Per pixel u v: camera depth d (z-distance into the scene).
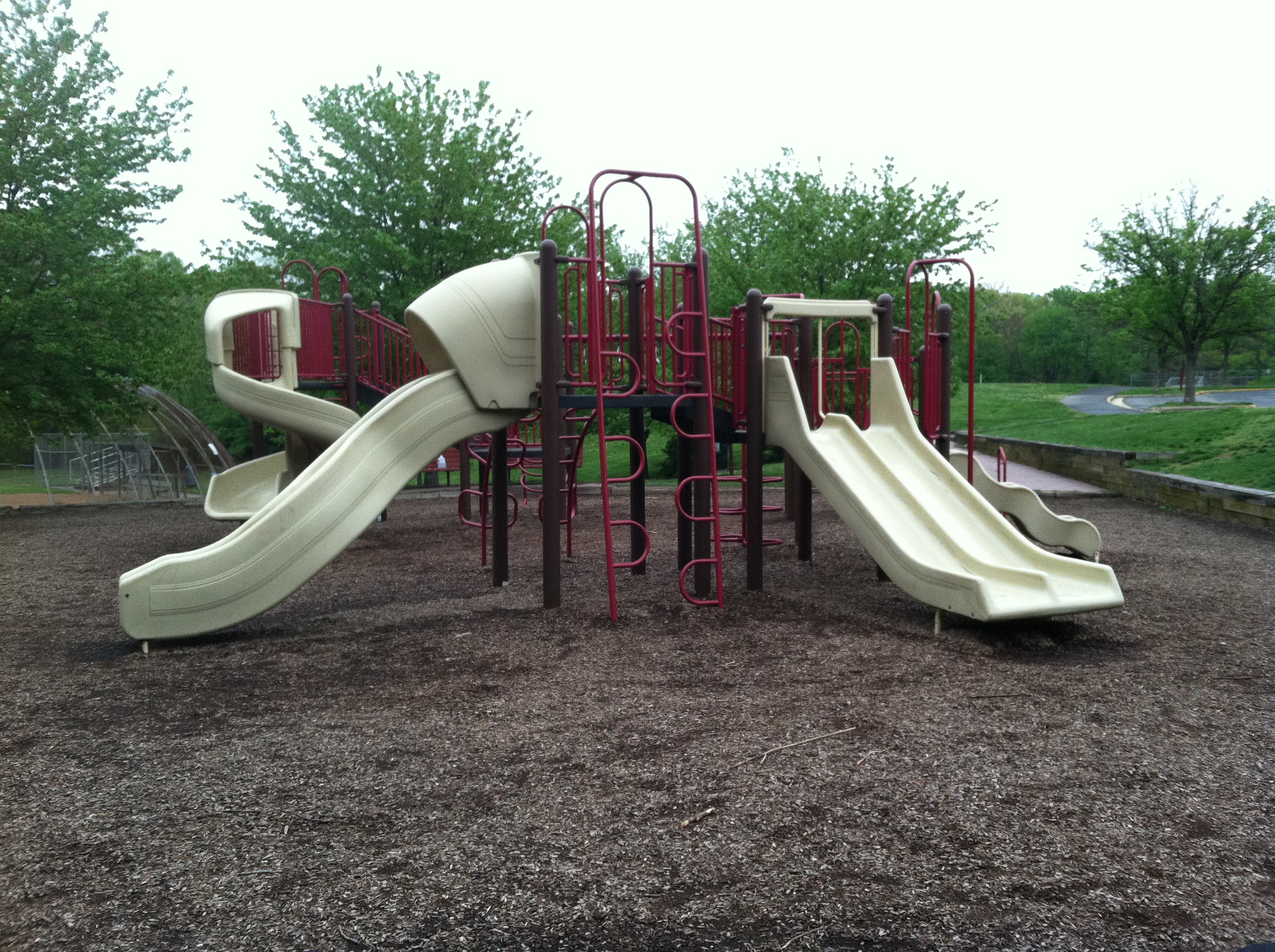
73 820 3.45
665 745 4.11
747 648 5.81
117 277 15.38
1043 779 3.67
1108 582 6.11
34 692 5.20
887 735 4.19
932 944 2.55
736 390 7.93
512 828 3.32
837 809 3.41
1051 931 2.60
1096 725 4.30
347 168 21.36
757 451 7.58
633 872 2.98
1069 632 6.17
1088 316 78.94
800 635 6.11
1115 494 14.75
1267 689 4.88
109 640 6.46
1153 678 5.08
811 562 9.14
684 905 2.78
